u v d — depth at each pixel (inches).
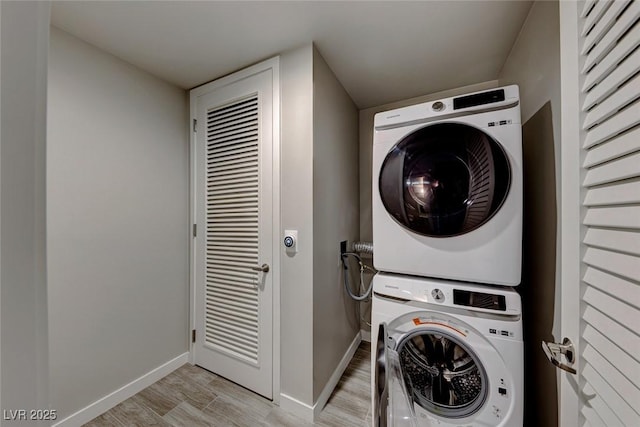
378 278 47.1
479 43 56.3
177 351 72.6
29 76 10.0
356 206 88.4
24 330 9.8
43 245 10.5
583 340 23.0
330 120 64.9
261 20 48.8
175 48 56.9
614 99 19.1
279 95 58.9
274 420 53.9
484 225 39.8
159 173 68.7
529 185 47.7
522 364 36.7
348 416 55.4
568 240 25.3
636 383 16.5
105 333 56.8
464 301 39.9
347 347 76.4
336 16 47.9
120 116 60.2
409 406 33.0
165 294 69.7
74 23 49.1
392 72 67.9
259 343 61.6
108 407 56.6
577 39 24.0
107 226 57.6
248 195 63.8
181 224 74.5
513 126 38.4
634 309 17.2
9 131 9.5
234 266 66.4
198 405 58.3
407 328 43.6
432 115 43.6
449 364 43.3
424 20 49.2
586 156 23.0
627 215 17.8
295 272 56.4
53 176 49.7
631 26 17.7
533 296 45.7
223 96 68.0
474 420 39.0
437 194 42.7
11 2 9.6
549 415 39.0
